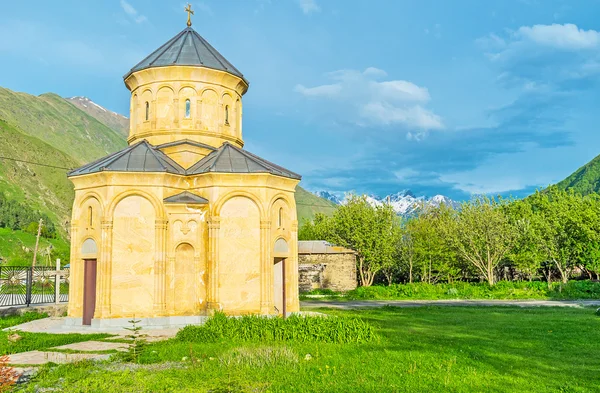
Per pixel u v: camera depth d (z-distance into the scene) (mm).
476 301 43312
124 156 24188
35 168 139125
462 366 14070
